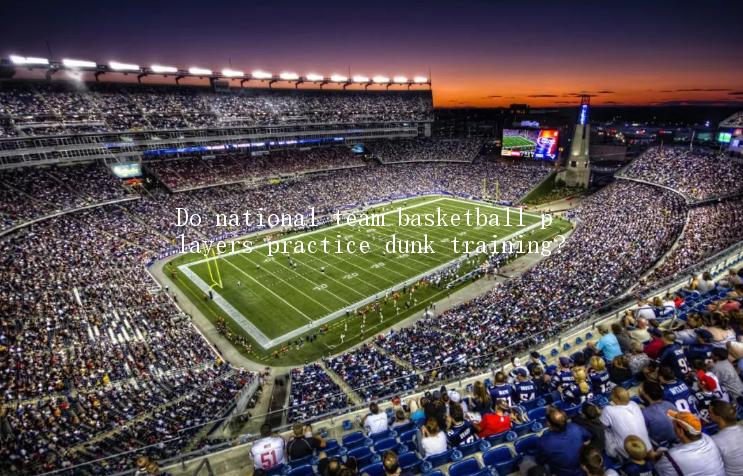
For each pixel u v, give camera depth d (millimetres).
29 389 26766
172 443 21016
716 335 9852
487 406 10664
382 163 109750
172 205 69875
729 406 6207
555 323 32219
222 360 34719
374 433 11453
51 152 66688
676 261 38188
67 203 60125
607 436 6965
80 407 25125
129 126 76688
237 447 12414
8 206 55000
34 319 35750
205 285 49594
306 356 36469
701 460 5605
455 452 8820
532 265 54219
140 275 49750
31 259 46719
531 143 97312
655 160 77812
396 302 45531
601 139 131750
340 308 44406
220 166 86312
